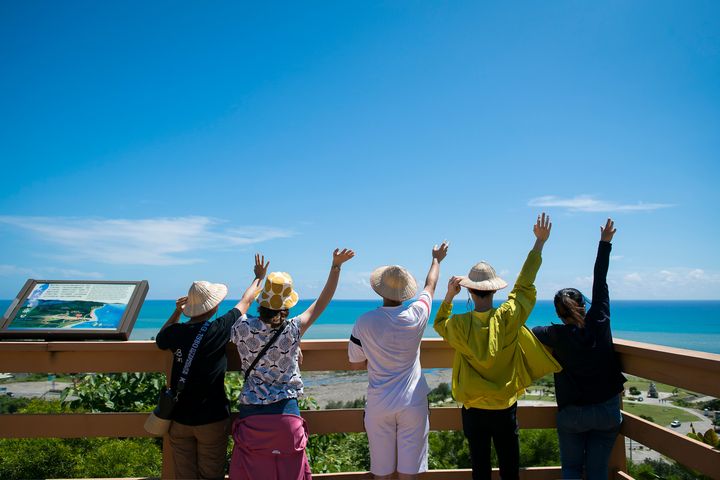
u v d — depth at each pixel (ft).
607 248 10.56
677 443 9.25
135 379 20.20
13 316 11.17
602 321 10.16
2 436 10.84
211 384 9.82
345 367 11.19
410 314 9.86
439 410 11.51
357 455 20.04
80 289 12.00
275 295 9.57
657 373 9.61
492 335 9.82
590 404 10.07
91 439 18.54
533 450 20.83
